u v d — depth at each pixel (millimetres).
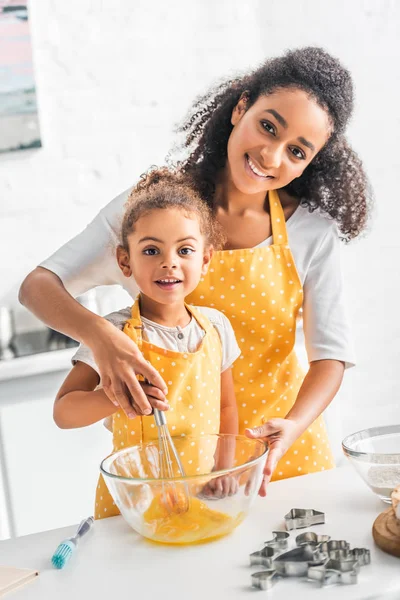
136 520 982
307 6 2652
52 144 2537
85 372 1232
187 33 2641
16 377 2059
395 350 2744
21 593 892
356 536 957
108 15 2561
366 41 2664
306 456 1398
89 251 1396
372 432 1127
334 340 1369
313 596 823
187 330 1271
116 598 861
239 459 1086
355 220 1474
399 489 987
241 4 2678
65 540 998
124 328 1238
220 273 1359
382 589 827
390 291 2727
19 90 2469
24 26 2453
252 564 901
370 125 2664
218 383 1282
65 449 2086
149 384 1093
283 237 1388
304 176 1419
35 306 1279
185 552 960
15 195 2506
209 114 1452
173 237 1206
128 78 2596
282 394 1405
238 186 1317
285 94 1272
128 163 2617
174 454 1046
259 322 1375
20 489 2047
